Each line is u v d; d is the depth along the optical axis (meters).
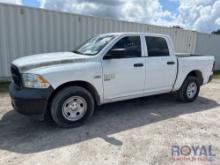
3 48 7.26
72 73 3.75
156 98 6.25
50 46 8.12
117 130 3.90
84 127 4.00
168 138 3.60
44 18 7.79
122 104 5.56
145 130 3.92
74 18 8.45
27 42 7.64
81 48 4.88
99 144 3.34
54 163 2.80
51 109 3.74
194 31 13.19
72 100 3.90
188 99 5.83
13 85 3.91
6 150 3.10
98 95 4.17
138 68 4.58
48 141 3.41
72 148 3.20
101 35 4.97
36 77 3.48
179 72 5.39
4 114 4.52
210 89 7.81
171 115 4.79
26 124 4.05
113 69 4.23
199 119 4.57
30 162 2.81
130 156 3.01
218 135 3.76
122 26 9.83
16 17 7.27
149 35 4.89
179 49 12.66
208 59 6.10
